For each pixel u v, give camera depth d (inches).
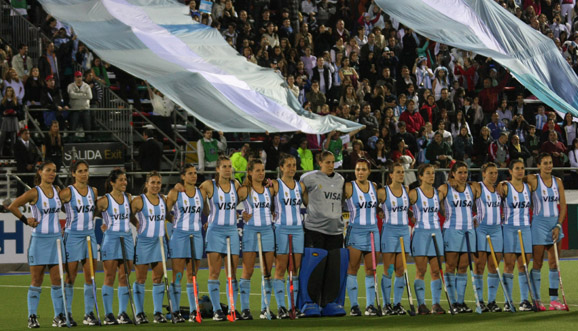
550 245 724.0
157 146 1143.0
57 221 669.9
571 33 1644.9
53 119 1187.9
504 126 1326.3
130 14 1237.1
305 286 701.3
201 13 1362.0
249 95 1123.9
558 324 634.2
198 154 1143.6
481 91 1343.5
